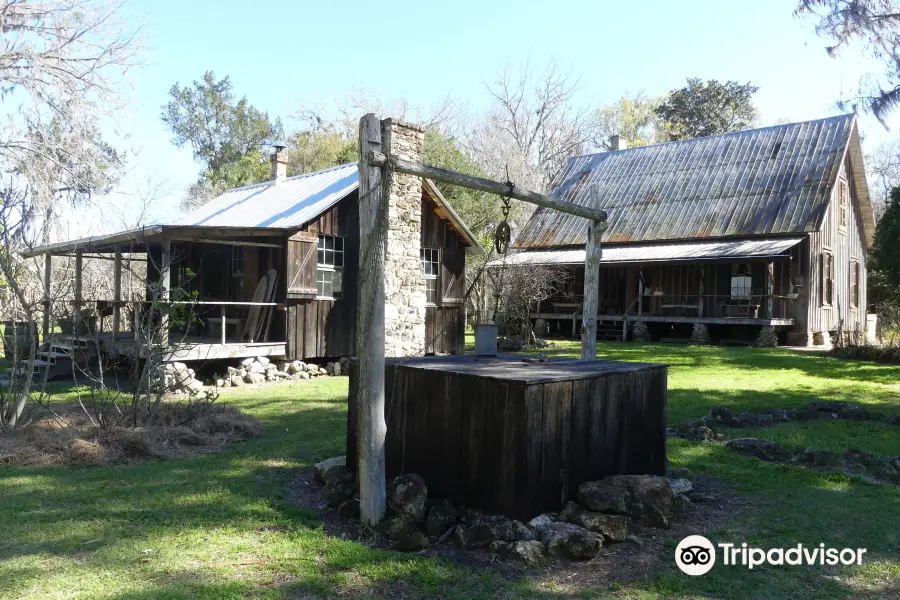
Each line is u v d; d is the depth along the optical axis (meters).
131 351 11.95
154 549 4.53
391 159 4.86
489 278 23.23
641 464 5.80
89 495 5.75
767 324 22.25
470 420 5.05
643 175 29.84
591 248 7.57
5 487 5.98
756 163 26.67
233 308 15.59
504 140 43.28
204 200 42.41
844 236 26.48
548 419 4.84
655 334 25.86
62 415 8.66
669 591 3.99
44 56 16.48
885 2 16.11
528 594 3.91
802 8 16.44
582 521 4.71
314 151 37.09
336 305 15.11
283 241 14.05
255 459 7.11
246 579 4.07
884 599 3.94
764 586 4.09
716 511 5.48
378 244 4.84
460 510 5.05
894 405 10.69
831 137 25.50
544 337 26.78
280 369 14.16
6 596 3.76
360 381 4.91
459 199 27.91
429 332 17.23
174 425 8.19
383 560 4.36
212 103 50.47
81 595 3.79
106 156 18.41
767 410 10.06
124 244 14.34
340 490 5.53
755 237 23.73
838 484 6.24
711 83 50.34
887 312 29.75
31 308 8.88
